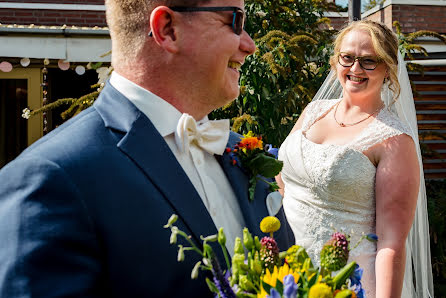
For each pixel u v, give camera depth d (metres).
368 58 2.36
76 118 1.13
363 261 2.24
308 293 0.89
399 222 2.14
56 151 0.98
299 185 2.50
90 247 0.94
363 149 2.31
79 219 0.94
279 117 4.66
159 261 1.00
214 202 1.20
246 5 4.90
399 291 2.06
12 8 7.36
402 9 7.54
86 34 5.94
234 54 1.19
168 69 1.15
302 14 5.30
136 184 1.02
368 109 2.44
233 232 1.23
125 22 1.16
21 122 7.55
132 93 1.15
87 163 0.99
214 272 0.92
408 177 2.18
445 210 5.10
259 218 1.30
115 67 1.21
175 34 1.13
